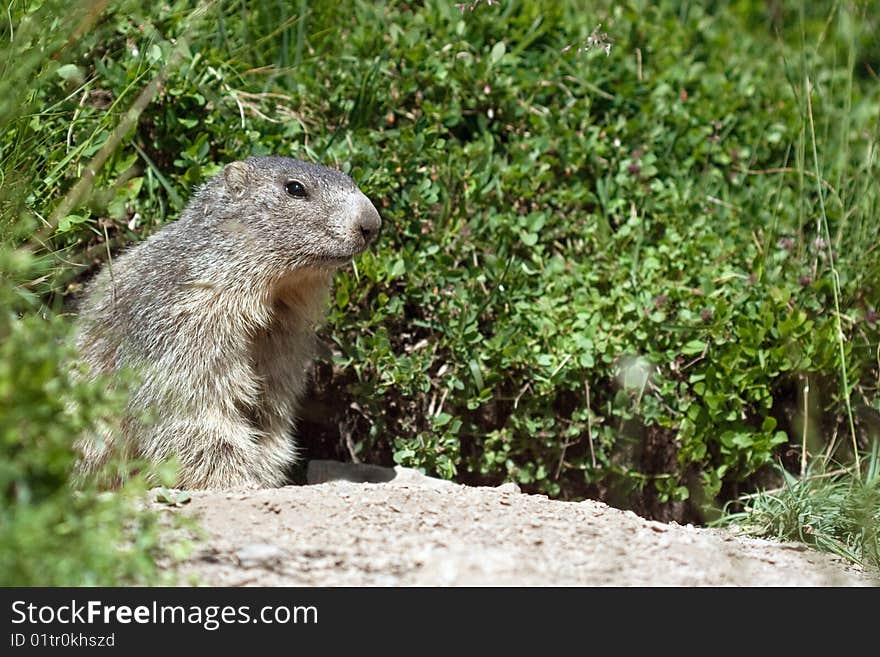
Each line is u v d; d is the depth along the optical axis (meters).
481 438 11.67
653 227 12.48
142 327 9.68
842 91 14.45
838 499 9.92
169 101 11.34
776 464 11.38
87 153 10.37
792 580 7.38
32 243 9.69
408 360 11.28
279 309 10.17
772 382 11.53
